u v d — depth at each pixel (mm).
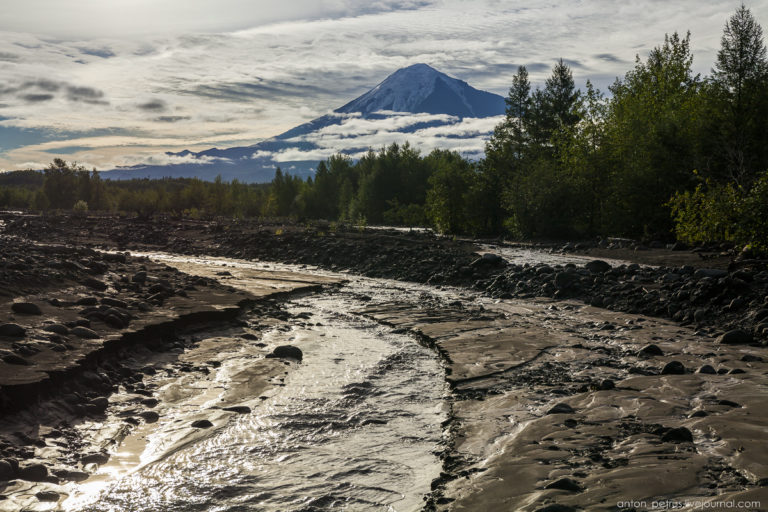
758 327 11406
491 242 33312
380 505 4859
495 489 4738
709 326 12625
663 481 4539
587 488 4504
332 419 7164
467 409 7375
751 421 6004
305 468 5672
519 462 5289
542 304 16406
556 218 35875
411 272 23359
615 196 34812
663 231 30656
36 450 5730
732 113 34219
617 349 10719
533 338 11656
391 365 9922
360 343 11688
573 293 17062
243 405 7609
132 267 18594
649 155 34500
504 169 43312
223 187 83125
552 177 35906
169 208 81312
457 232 44188
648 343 11125
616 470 4852
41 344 8352
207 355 10188
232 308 13398
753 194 19250
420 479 5410
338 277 23344
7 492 4762
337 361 10141
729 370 8539
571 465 5109
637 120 37000
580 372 9078
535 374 9016
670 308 14031
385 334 12656
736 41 35906
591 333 12242
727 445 5344
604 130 38031
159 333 10719
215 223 45719
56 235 38656
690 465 4863
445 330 12570
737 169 31969
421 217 58000
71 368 7590
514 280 19172
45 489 4887
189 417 7133
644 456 5176
